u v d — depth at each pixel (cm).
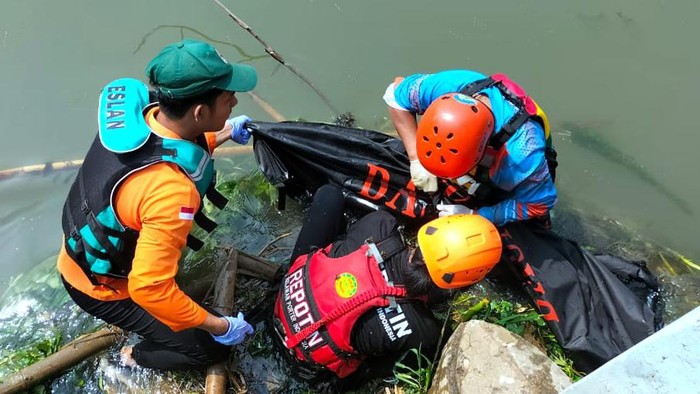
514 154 246
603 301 278
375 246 231
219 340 233
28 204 363
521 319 270
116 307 235
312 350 234
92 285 228
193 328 241
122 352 269
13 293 311
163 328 239
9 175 371
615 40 432
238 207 340
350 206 321
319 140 315
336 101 413
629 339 265
